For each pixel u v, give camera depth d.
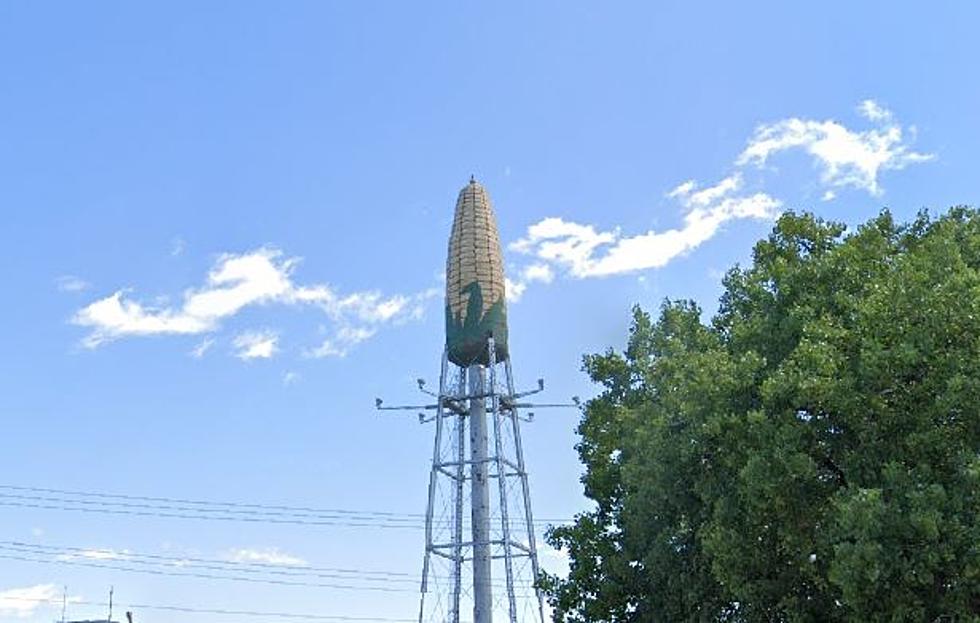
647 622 37.91
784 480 29.69
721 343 38.81
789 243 39.00
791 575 31.84
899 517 27.16
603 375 43.59
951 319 29.39
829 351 30.42
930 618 28.48
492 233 71.12
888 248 35.97
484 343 67.31
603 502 41.41
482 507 64.50
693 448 34.03
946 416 28.73
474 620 62.78
